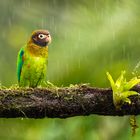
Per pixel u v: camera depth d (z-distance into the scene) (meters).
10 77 15.13
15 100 7.33
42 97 7.36
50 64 12.36
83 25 11.69
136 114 7.51
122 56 11.34
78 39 11.60
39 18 16.62
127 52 11.30
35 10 16.80
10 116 7.39
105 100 7.41
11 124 13.21
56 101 7.36
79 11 11.96
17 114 7.36
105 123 12.25
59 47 12.59
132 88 7.46
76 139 12.05
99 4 11.54
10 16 17.45
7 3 17.55
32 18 16.88
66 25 14.13
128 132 12.12
